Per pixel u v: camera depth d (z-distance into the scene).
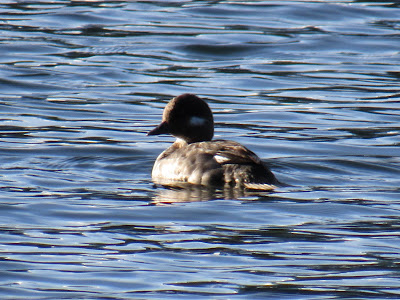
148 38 24.27
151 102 19.28
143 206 12.34
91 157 15.29
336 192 13.14
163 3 27.97
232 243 10.89
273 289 9.52
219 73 21.61
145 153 15.70
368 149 15.95
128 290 9.50
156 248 10.70
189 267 10.13
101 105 18.98
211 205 12.35
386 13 26.94
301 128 17.45
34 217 11.84
